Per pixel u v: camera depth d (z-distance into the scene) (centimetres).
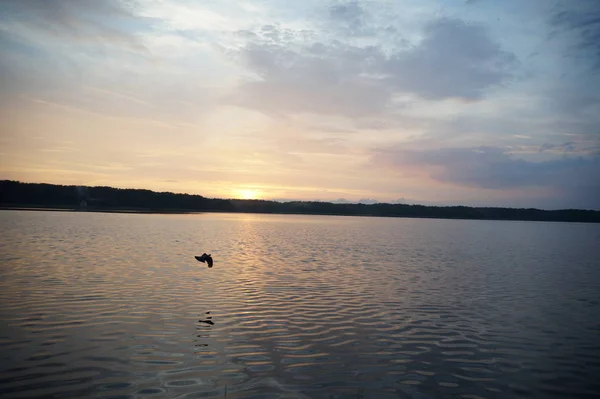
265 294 2577
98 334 1752
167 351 1588
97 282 2748
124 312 2084
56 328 1808
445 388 1362
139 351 1579
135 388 1280
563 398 1322
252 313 2144
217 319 2019
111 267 3359
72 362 1458
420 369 1507
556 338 1898
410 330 1956
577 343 1834
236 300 2400
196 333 1808
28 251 4138
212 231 8425
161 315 2056
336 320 2073
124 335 1750
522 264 4525
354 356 1605
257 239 6819
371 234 9019
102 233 6644
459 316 2228
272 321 2017
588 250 6469
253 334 1819
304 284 2933
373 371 1472
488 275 3644
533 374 1495
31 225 7719
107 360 1485
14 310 2053
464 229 13150
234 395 1255
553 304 2566
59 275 2942
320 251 5200
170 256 4159
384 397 1284
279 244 6012
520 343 1820
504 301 2619
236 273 3309
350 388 1333
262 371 1437
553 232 12762
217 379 1361
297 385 1338
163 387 1291
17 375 1345
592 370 1541
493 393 1341
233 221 14275
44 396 1217
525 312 2352
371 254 5038
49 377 1338
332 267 3812
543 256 5444
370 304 2419
